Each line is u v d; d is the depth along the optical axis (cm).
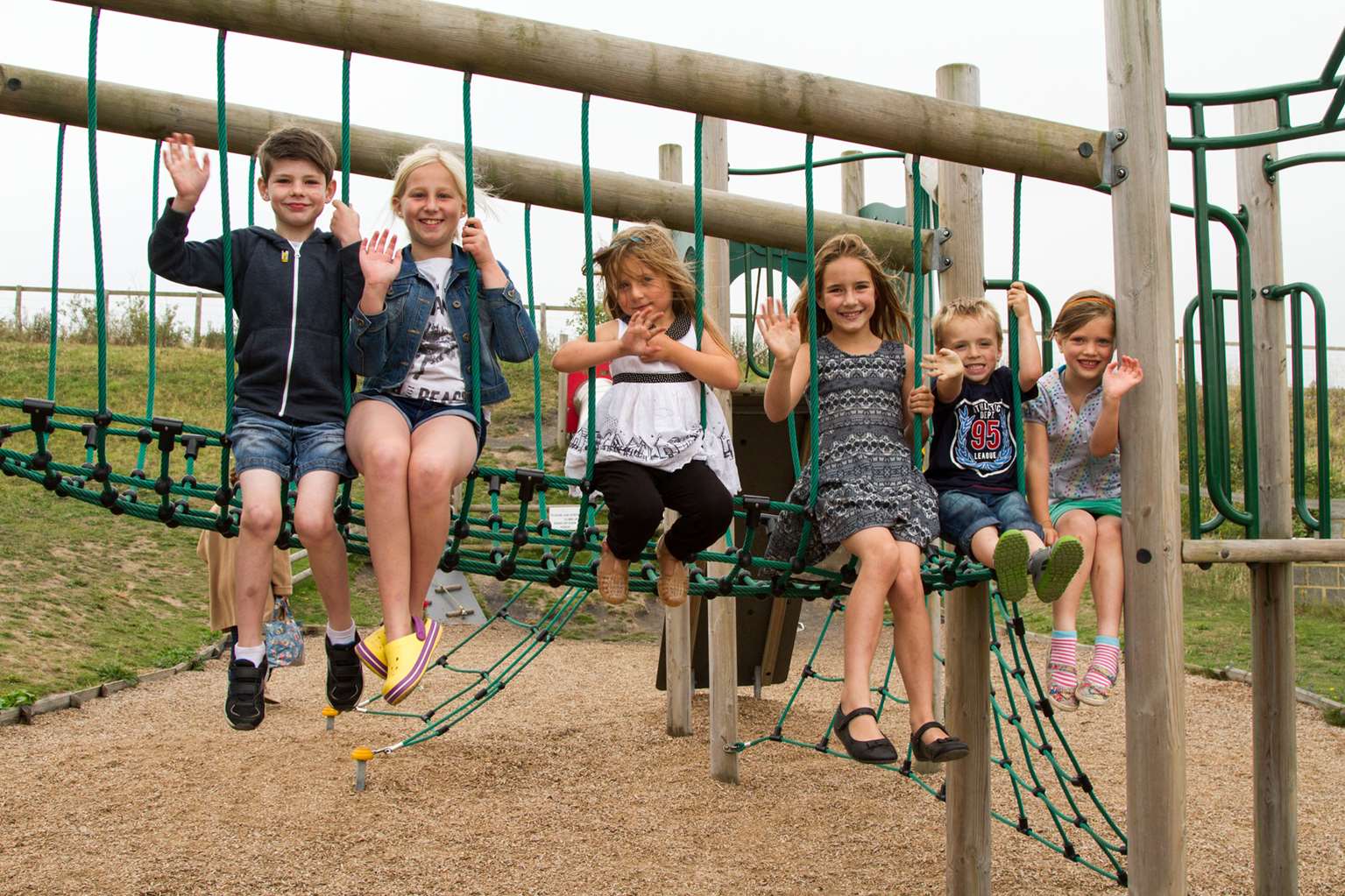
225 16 280
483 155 450
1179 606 348
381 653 290
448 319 306
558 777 666
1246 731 810
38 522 1296
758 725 805
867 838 556
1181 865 346
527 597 1405
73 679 852
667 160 770
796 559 350
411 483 288
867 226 508
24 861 496
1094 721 848
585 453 331
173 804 581
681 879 497
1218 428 415
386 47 291
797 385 363
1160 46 350
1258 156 458
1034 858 527
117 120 364
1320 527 431
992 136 347
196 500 1415
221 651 1029
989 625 427
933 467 376
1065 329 398
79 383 1886
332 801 595
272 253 301
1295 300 440
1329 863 527
